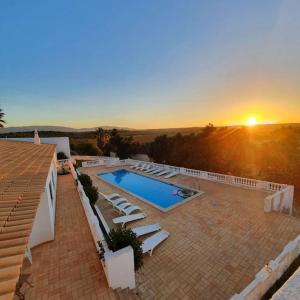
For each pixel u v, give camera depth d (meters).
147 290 5.44
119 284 4.93
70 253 6.23
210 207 11.16
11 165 6.91
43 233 6.82
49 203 7.23
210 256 6.89
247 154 21.33
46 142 26.38
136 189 17.06
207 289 5.47
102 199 13.19
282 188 12.36
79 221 8.55
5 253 2.27
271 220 9.33
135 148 37.06
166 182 17.30
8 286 1.82
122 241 5.30
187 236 8.24
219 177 16.39
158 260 6.76
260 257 6.77
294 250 5.21
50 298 4.49
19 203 3.67
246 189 14.18
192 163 26.11
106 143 41.62
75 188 13.63
